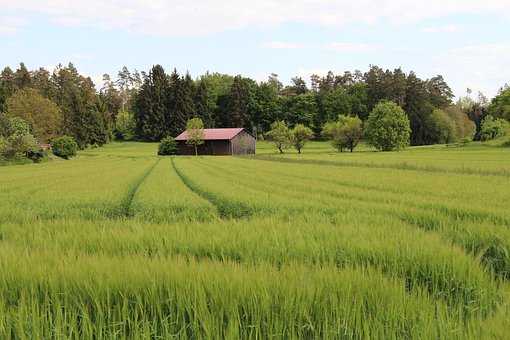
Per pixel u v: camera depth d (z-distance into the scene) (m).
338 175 34.06
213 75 196.12
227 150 109.12
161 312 5.07
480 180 27.06
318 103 163.62
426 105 138.12
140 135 147.12
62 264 6.26
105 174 39.75
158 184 28.11
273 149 125.44
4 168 55.06
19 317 4.79
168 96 147.25
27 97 104.56
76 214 15.69
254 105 164.12
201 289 5.30
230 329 4.58
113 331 4.75
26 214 15.37
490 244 9.15
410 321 4.95
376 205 15.73
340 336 4.82
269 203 16.78
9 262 6.38
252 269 6.09
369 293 5.42
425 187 22.77
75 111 127.31
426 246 7.83
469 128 137.88
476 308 5.57
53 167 55.66
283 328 4.90
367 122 107.94
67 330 4.94
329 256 7.68
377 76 172.38
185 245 8.59
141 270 5.85
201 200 18.80
